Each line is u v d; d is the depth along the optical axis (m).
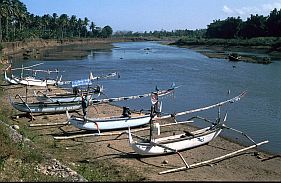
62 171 17.30
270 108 35.38
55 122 29.33
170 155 22.23
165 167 20.25
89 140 24.95
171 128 28.30
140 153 21.31
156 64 79.62
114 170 19.47
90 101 31.77
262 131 27.73
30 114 30.61
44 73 62.72
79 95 35.34
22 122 29.03
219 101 38.75
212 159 21.31
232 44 135.62
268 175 19.38
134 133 26.80
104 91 45.03
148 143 21.34
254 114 33.06
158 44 191.00
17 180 15.45
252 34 148.50
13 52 103.62
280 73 62.62
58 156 21.33
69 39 177.00
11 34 119.69
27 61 83.25
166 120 30.88
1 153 18.12
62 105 32.09
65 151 22.58
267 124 29.72
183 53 116.06
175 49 140.88
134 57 99.75
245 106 36.25
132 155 22.09
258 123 30.05
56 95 36.06
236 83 51.38
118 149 23.20
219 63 80.94
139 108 35.72
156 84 50.91
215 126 24.94
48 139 24.81
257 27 146.25
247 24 151.50
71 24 199.88
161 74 62.19
